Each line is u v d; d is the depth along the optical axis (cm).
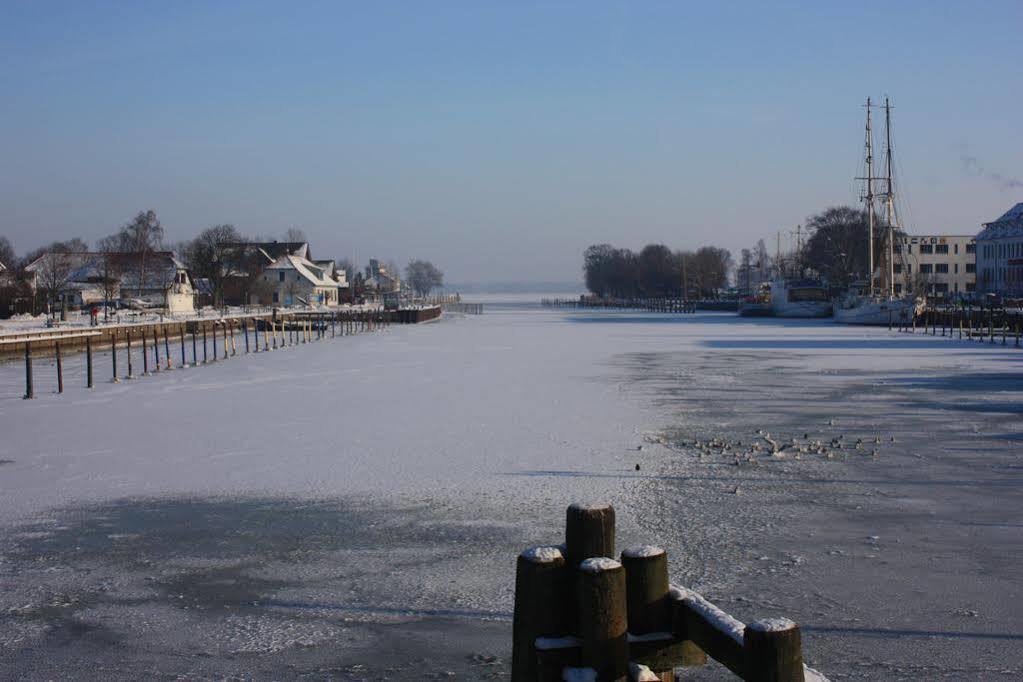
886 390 3941
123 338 7912
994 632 1238
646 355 6206
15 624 1315
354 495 2031
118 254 13275
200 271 14412
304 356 6328
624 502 1944
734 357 5950
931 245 18450
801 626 1262
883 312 11050
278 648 1223
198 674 1148
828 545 1628
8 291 10350
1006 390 3919
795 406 3425
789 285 14175
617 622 595
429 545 1656
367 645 1229
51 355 6450
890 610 1317
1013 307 11375
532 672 626
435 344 7775
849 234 16762
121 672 1156
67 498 2028
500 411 3328
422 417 3180
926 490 2036
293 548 1648
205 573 1520
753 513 1847
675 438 2717
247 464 2377
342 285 18338
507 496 2003
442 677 1131
